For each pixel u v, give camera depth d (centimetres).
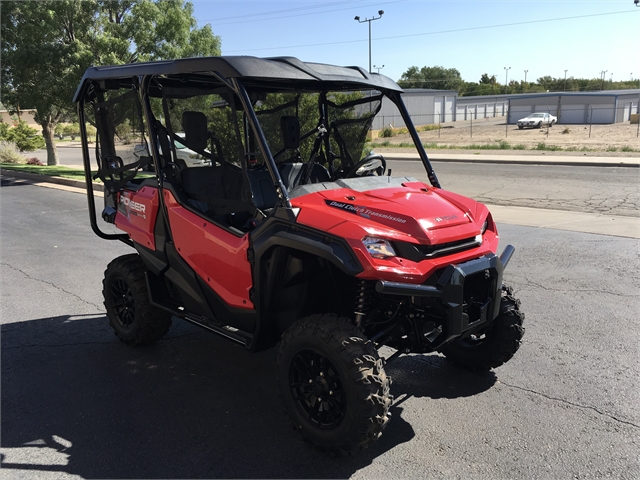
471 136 4019
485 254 335
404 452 318
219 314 390
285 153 430
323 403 309
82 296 615
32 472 304
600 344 462
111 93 438
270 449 324
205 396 389
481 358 405
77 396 391
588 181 1556
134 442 333
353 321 329
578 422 347
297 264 329
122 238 495
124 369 434
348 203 326
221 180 395
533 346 461
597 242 810
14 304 589
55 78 1798
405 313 338
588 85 10869
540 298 575
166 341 489
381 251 294
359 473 300
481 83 11688
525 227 934
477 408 366
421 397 383
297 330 311
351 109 443
